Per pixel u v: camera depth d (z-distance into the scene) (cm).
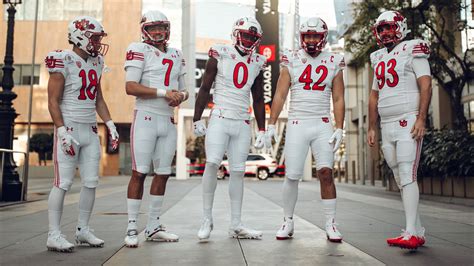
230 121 473
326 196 471
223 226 569
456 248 422
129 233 433
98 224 584
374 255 389
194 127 484
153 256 383
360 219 642
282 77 494
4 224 575
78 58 431
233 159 480
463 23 1220
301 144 480
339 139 475
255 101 497
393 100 442
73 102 428
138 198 444
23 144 3344
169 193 1220
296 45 2639
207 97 485
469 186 931
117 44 3534
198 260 367
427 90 426
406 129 436
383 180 1664
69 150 411
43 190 1338
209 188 467
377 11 1217
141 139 449
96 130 449
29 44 3428
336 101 488
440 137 1077
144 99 457
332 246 431
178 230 534
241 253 396
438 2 1159
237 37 476
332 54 493
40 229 532
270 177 2612
